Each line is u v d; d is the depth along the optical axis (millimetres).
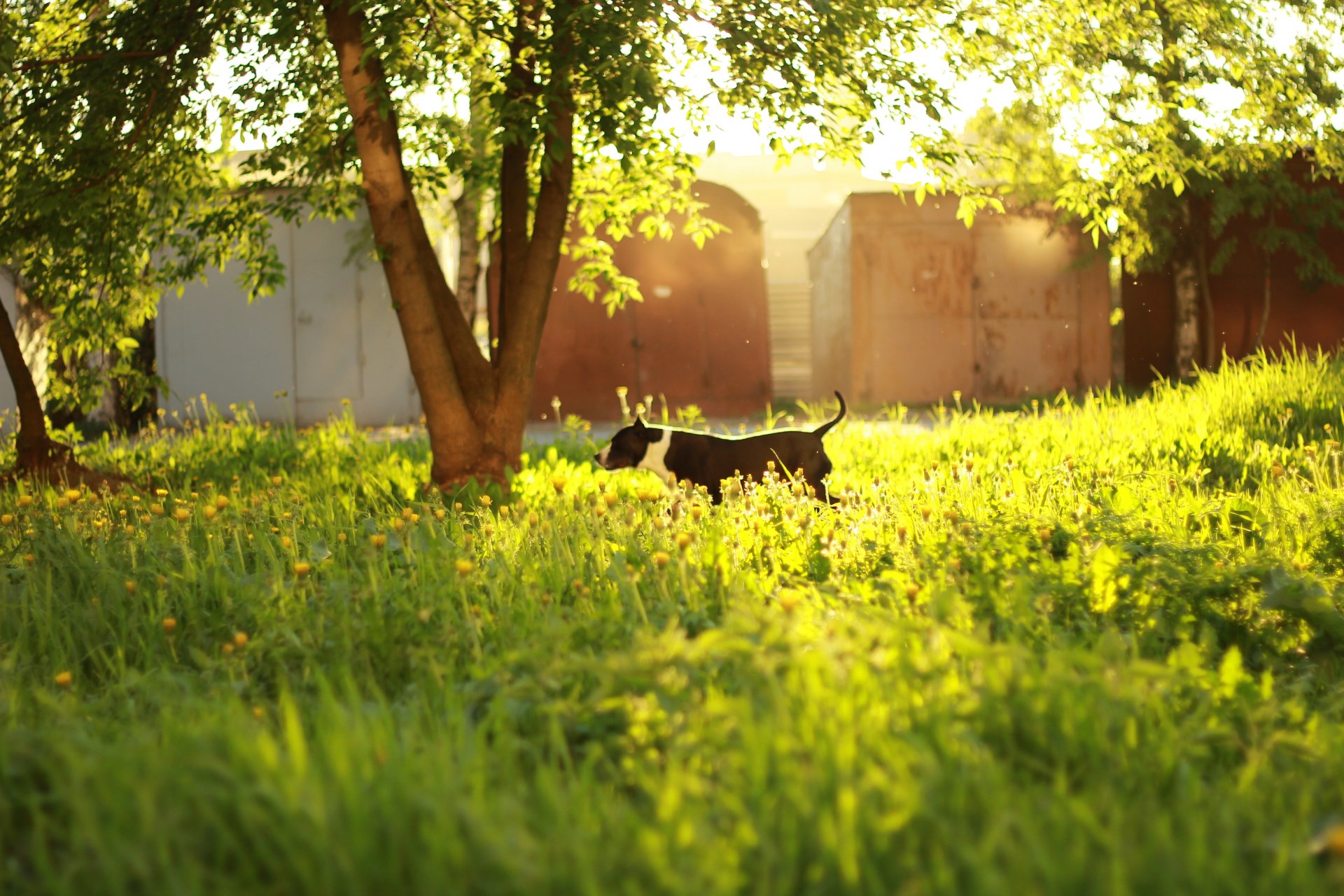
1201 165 8461
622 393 10133
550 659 2830
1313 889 1845
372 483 8398
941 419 11883
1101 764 2346
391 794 2041
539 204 8109
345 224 18031
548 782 2139
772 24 7023
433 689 3086
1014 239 19109
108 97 8031
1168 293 19625
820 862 1836
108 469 10070
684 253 18250
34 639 4055
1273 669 3564
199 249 10320
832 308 21578
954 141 7820
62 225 8516
